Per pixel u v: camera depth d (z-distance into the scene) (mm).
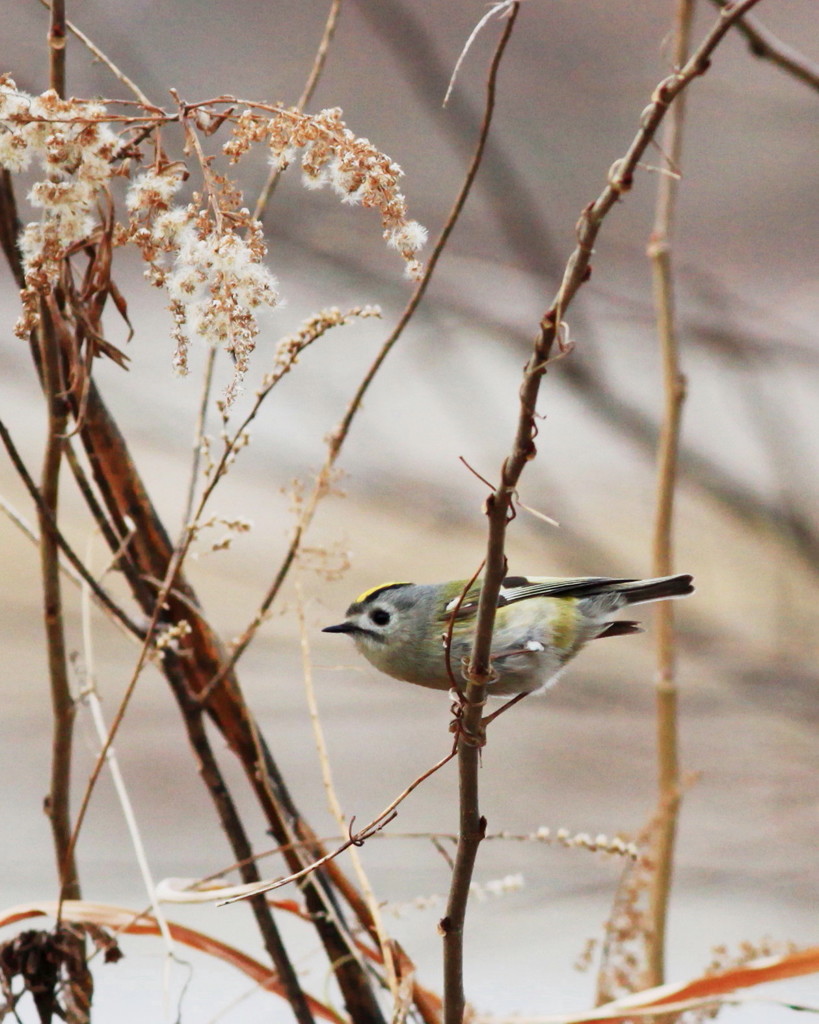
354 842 3932
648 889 5320
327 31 5152
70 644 14945
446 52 14930
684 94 6703
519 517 13352
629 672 13055
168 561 5219
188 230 3393
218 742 14633
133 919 4516
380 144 13844
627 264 13820
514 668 6418
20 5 9844
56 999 4539
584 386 12547
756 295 14867
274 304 3301
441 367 13719
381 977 4762
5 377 11992
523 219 11820
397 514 13227
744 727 11820
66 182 3510
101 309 3980
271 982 4879
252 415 4438
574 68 14633
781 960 4371
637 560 13508
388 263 12438
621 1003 4391
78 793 14148
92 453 5098
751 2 3127
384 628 6715
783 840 10867
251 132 3557
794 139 15766
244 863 4688
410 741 14234
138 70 10180
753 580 12969
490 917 9633
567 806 12492
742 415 15180
